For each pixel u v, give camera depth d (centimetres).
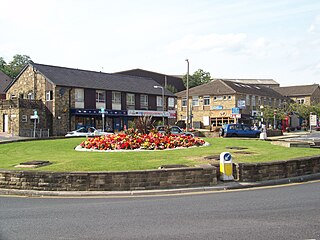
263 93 6278
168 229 624
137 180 1009
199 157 1372
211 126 5228
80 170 1110
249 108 5712
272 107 5853
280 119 5528
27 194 1002
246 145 1950
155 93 5188
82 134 3259
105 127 4519
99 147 1719
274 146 1888
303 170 1223
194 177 1041
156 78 7744
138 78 5500
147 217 711
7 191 1023
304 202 827
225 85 5712
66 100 4041
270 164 1133
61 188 1013
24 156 1524
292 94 7881
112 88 4572
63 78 4172
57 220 702
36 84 4191
